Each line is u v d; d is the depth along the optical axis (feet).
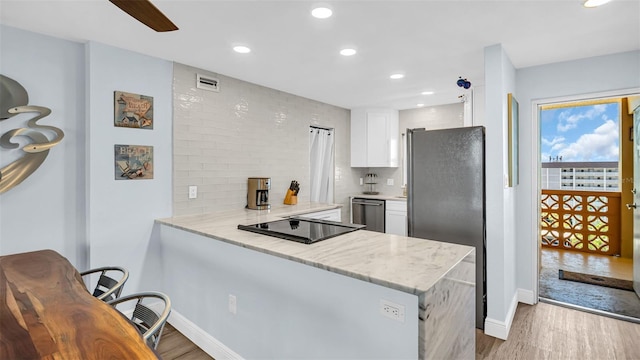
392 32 7.27
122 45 8.00
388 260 5.10
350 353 4.88
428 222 9.70
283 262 5.79
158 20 3.86
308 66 9.60
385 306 4.46
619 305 9.99
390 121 16.21
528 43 7.99
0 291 4.43
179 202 9.37
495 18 6.64
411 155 10.00
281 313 5.86
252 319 6.40
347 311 4.90
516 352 7.53
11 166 6.84
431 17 6.57
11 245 7.00
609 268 13.65
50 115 7.45
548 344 7.87
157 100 8.87
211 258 7.36
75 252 7.84
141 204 8.62
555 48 8.37
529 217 10.12
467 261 5.51
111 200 8.09
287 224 7.97
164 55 8.67
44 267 5.45
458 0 5.91
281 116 12.52
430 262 5.00
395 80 11.10
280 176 12.46
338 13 6.37
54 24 6.85
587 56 8.98
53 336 3.27
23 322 3.56
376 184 17.54
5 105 6.81
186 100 9.48
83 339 3.22
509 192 8.99
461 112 14.90
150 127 8.74
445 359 4.60
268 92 11.98
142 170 8.60
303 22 6.75
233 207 10.77
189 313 8.06
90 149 7.73
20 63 7.06
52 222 7.52
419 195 9.87
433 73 10.33
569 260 14.84
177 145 9.29
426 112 15.90
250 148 11.32
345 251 5.63
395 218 15.20
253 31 7.18
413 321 4.18
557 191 16.79
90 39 7.63
